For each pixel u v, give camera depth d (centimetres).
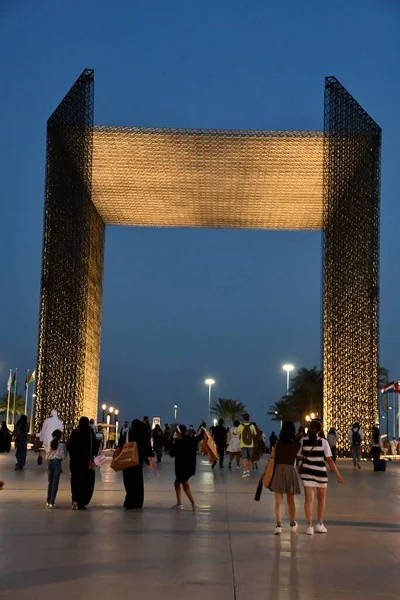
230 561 880
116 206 4612
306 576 805
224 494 1714
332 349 3506
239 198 4500
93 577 779
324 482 1123
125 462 1377
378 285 3400
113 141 3894
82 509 1379
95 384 4591
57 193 3447
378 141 3459
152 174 4181
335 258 3503
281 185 4303
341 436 3444
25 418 2486
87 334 4284
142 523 1196
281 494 1117
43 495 1647
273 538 1062
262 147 3928
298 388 6862
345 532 1137
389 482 2192
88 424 1399
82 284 3447
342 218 3484
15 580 762
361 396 3419
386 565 876
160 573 803
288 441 1123
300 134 3853
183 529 1133
